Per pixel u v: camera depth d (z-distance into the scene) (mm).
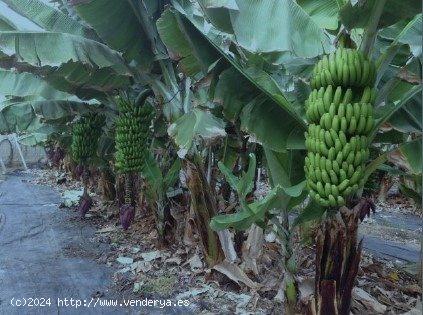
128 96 5961
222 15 2535
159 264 5418
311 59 3785
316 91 2762
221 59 3158
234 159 5508
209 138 3850
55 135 11500
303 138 3195
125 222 6078
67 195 11219
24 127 8125
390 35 3680
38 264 5562
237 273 4551
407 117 3082
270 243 5488
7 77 6086
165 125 6430
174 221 6074
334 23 3318
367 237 7387
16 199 11203
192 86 3883
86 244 6539
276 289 4402
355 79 2623
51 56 3846
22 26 4230
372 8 2664
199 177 4660
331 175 2643
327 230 3045
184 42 3207
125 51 4312
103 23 3902
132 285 4777
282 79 4883
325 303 3088
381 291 4477
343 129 2605
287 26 2707
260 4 2697
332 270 3057
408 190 4910
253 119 3162
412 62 2920
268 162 3531
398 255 6184
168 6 3100
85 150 8195
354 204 3043
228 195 6113
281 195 3070
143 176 5895
